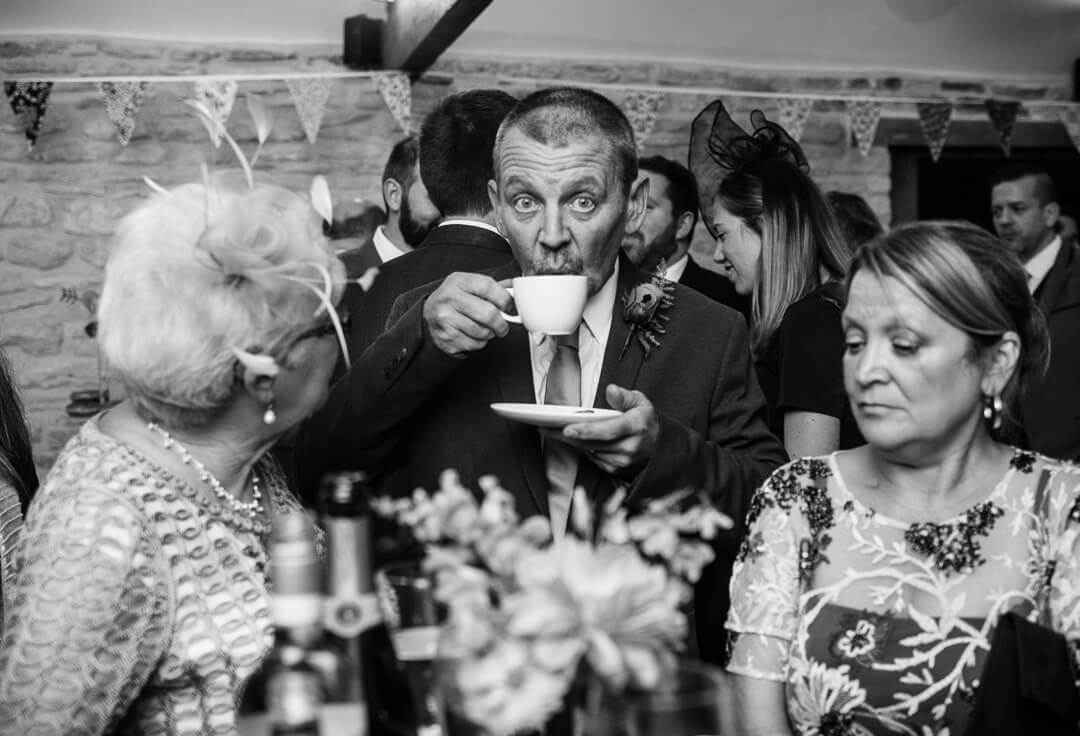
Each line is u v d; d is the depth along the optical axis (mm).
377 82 5090
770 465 2297
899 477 1747
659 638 1154
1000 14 5973
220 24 5387
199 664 1606
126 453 1630
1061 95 6098
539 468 2211
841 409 2668
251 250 1597
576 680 1146
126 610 1533
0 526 2213
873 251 1685
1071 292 4781
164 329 1577
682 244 4266
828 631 1715
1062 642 1546
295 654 1261
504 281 2293
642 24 5711
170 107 5324
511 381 2252
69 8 5242
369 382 2211
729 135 3412
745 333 2367
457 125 2869
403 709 1295
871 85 5930
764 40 5824
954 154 6090
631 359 2266
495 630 1157
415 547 1535
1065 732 1535
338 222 5066
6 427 2393
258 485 1847
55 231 5289
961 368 1651
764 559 1785
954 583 1686
